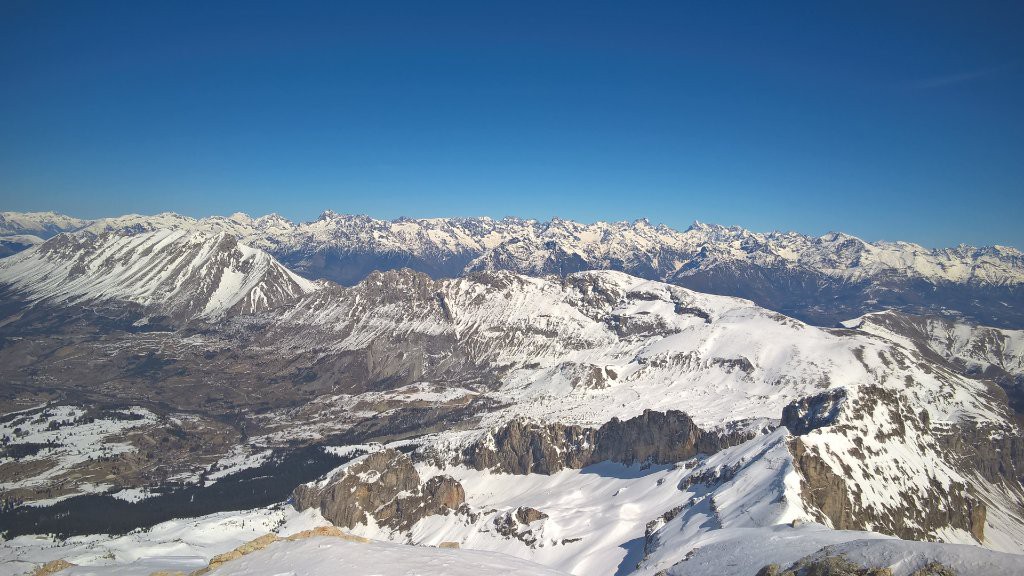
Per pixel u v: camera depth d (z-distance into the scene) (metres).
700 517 193.00
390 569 107.81
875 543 102.12
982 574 85.62
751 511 178.88
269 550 116.38
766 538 141.12
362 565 108.06
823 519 180.12
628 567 195.25
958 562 89.31
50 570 141.50
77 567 143.50
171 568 147.50
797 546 127.50
